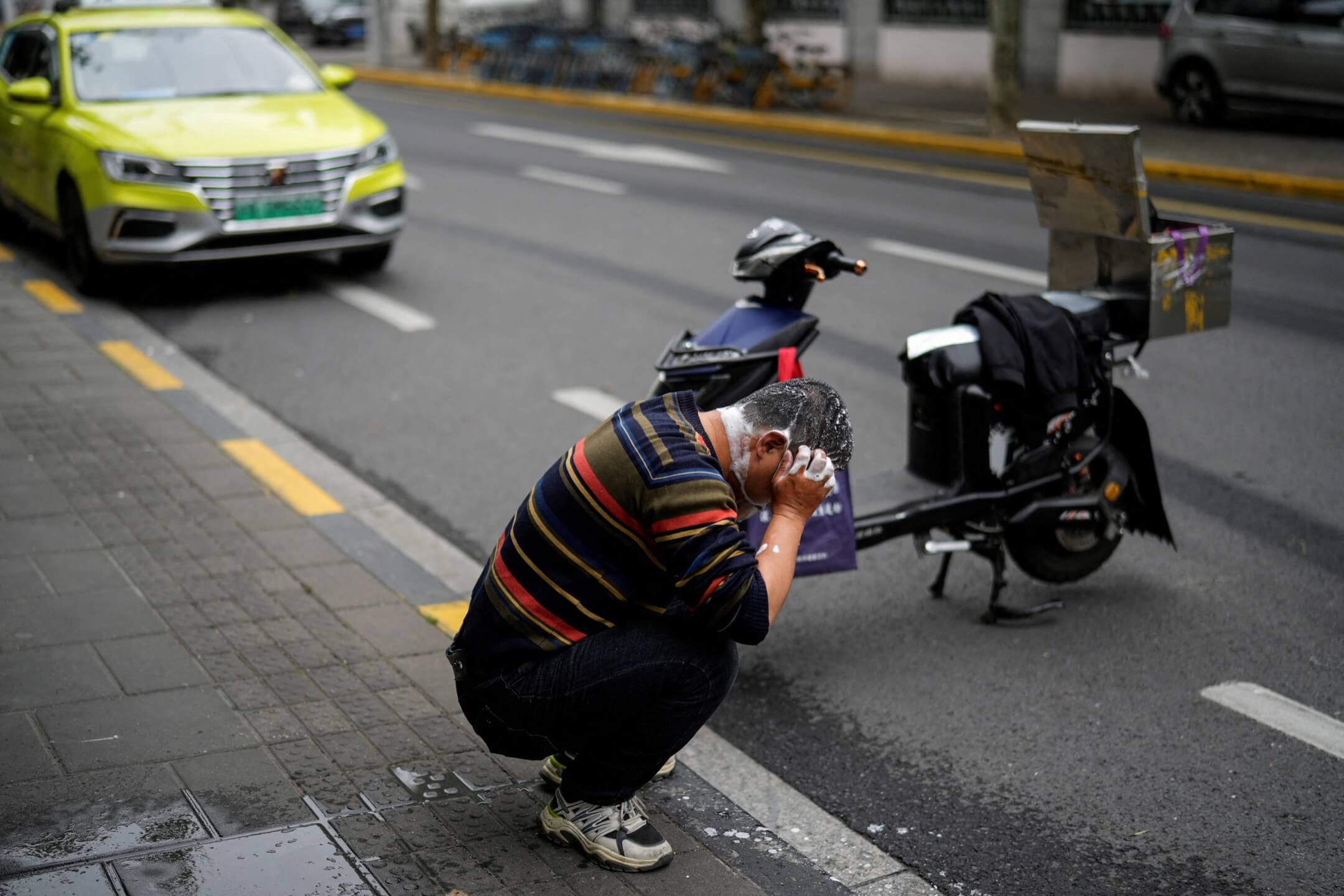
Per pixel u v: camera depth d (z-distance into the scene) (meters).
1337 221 11.93
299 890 3.08
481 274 10.07
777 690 4.39
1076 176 4.70
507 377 7.63
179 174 8.72
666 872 3.29
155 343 8.16
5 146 10.25
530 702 3.10
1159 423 6.82
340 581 4.85
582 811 3.29
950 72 23.47
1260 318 8.70
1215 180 13.85
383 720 3.88
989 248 10.84
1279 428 6.73
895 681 4.43
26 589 4.64
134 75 9.66
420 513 5.78
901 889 3.37
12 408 6.66
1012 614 4.77
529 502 3.09
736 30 22.59
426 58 27.78
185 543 5.11
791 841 3.56
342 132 9.34
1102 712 4.21
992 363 4.52
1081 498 4.74
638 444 2.93
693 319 8.88
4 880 3.05
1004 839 3.58
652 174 14.58
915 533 4.70
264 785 3.51
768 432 2.99
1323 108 15.79
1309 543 5.43
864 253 10.68
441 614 4.64
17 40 10.66
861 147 17.06
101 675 4.06
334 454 6.44
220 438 6.38
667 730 3.15
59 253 10.64
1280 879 3.40
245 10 10.89
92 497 5.54
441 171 14.66
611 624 3.08
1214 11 16.70
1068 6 21.16
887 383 7.49
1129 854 3.51
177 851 3.20
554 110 21.30
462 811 3.46
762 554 3.01
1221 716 4.17
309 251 9.24
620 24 26.80
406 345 8.23
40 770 3.52
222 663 4.18
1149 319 4.69
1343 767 3.89
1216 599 4.96
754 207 12.70
